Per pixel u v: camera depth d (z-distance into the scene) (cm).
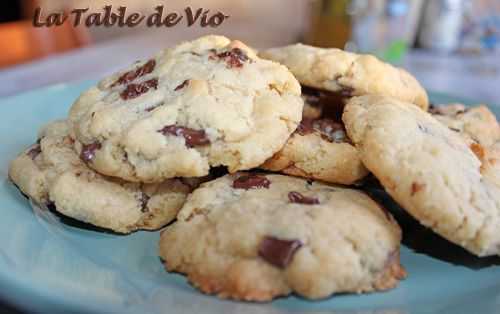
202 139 21
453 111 27
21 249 19
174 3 56
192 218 21
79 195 22
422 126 22
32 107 29
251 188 22
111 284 18
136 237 22
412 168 20
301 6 60
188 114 21
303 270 18
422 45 53
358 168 22
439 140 22
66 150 23
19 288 17
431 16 52
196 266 19
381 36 46
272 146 22
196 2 58
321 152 22
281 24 62
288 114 22
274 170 23
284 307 18
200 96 22
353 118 22
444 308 19
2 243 20
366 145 21
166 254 20
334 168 22
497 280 20
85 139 22
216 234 20
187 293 18
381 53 46
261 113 22
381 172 21
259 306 18
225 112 21
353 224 20
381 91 24
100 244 21
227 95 22
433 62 49
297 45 26
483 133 26
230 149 21
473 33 53
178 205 23
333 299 19
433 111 27
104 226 22
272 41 52
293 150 22
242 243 19
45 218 22
